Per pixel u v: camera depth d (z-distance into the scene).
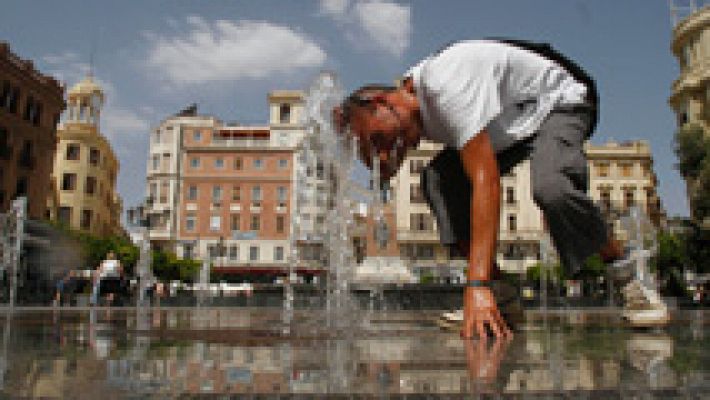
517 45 3.38
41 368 1.55
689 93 31.45
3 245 14.39
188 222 48.19
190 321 4.37
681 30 32.38
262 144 48.75
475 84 3.00
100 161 43.75
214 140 49.62
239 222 47.84
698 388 1.29
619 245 3.58
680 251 20.72
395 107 3.41
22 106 30.34
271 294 15.33
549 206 3.03
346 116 3.68
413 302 8.49
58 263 20.28
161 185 48.81
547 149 3.09
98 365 1.63
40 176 32.38
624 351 2.14
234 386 1.29
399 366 1.68
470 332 2.73
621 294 3.66
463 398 1.17
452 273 42.44
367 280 8.58
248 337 2.72
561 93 3.27
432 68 3.11
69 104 43.47
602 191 50.25
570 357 1.92
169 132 49.72
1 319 4.30
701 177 18.92
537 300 18.59
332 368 1.62
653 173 55.50
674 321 5.09
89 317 4.84
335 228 5.52
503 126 3.16
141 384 1.31
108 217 48.97
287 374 1.50
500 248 43.97
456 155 3.70
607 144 50.97
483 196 2.89
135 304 16.08
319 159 4.62
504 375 1.50
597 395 1.21
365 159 3.62
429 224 43.31
